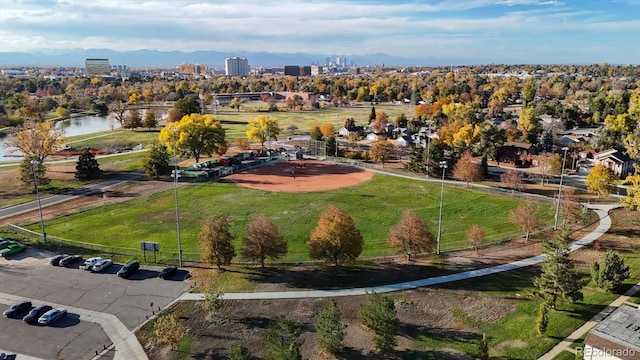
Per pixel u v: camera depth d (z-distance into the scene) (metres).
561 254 45.56
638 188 66.69
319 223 54.69
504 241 64.06
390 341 38.78
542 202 82.19
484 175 102.94
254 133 134.00
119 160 119.06
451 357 38.59
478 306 46.75
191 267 55.97
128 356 39.19
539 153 122.06
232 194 88.94
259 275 53.53
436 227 70.62
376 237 66.56
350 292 49.44
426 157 105.31
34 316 44.09
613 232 66.12
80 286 51.09
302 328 42.66
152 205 81.31
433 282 51.81
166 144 115.19
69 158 123.06
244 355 34.66
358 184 97.19
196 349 40.06
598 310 45.56
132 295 49.12
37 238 64.88
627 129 134.75
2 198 85.19
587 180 84.19
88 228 69.75
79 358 38.84
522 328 42.81
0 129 177.00
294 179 102.06
